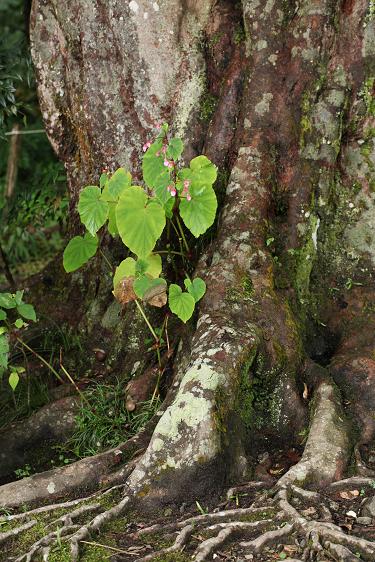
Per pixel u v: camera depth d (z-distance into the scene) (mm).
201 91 4801
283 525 3418
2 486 4008
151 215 4164
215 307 4215
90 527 3551
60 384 5145
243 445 3982
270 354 4184
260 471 3939
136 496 3730
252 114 4555
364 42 4461
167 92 4836
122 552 3432
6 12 8312
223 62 4750
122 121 4980
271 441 4129
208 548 3316
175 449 3760
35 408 5035
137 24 4762
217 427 3803
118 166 5051
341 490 3684
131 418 4582
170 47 4777
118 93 4949
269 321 4234
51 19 5176
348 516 3520
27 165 9172
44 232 8852
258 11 4527
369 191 4582
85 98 5055
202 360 3959
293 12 4523
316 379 4230
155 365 4746
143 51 4801
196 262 4734
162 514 3693
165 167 4191
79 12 4926
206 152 4727
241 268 4320
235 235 4402
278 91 4535
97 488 3996
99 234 5215
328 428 3918
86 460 4082
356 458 3877
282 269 4504
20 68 7266
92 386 4898
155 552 3357
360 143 4566
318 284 4664
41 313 5453
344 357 4352
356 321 4543
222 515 3541
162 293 4324
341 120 4547
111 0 4789
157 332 4672
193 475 3738
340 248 4645
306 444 3877
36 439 4723
